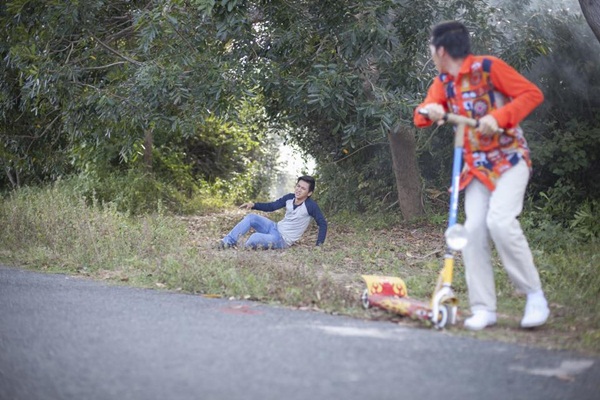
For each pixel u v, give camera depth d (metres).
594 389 3.50
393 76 10.86
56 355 3.90
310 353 3.91
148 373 3.54
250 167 26.16
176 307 5.41
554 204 11.91
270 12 11.04
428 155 15.27
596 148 12.40
